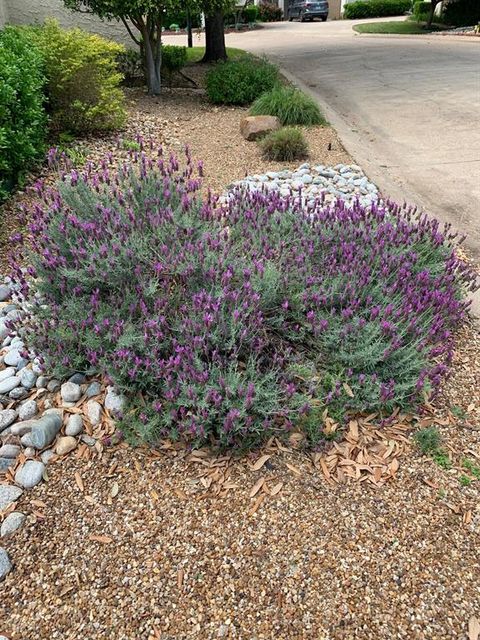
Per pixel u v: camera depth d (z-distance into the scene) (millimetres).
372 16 32562
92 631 1801
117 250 2777
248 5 32812
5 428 2521
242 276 2744
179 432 2332
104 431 2479
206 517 2139
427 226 3668
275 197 3787
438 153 6559
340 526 2092
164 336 2518
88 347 2592
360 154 6473
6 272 3756
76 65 6109
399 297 2871
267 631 1779
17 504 2217
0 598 1909
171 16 8766
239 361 2656
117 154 6129
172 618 1826
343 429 2477
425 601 1843
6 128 4430
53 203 3371
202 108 8664
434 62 13148
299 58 15203
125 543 2059
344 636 1756
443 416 2604
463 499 2191
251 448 2391
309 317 2541
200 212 3270
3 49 5020
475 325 3328
